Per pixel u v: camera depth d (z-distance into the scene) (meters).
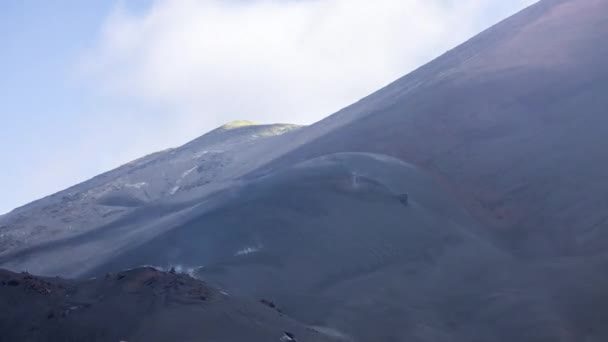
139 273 23.19
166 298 22.00
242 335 21.09
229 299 23.28
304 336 22.75
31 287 23.11
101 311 21.69
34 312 22.09
